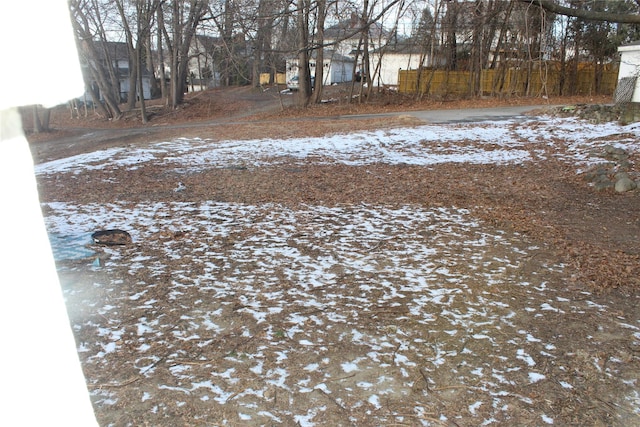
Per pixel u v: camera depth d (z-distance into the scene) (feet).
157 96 165.89
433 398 10.54
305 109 96.12
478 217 24.97
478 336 13.10
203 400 10.41
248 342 12.84
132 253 19.92
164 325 13.78
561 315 14.24
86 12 95.14
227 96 131.13
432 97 101.09
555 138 49.34
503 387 10.90
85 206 28.89
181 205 28.40
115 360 11.95
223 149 51.49
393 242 21.02
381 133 58.39
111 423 9.65
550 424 9.71
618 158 37.11
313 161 43.37
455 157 43.78
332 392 10.73
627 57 67.00
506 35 90.58
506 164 39.86
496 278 16.96
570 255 19.15
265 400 10.44
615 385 10.96
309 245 20.74
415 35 103.40
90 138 84.89
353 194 30.60
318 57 99.40
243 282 16.84
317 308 14.82
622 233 22.02
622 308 14.66
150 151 51.37
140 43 108.17
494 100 94.68
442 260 18.78
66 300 15.34
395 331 13.39
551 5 19.88
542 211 26.08
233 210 26.99
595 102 88.38
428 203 28.04
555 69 99.55
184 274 17.60
